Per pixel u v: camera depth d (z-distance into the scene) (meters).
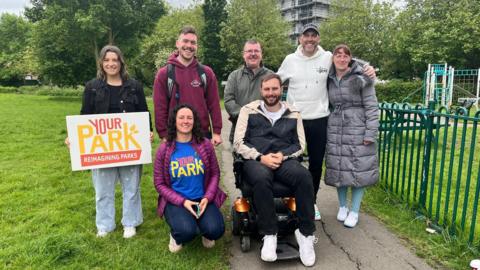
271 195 3.26
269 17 38.41
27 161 7.07
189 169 3.49
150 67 37.91
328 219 4.39
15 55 48.00
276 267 3.31
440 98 18.39
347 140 3.97
